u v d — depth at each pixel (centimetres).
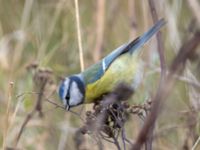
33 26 1039
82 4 1085
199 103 696
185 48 250
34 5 1067
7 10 1101
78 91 718
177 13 947
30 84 845
